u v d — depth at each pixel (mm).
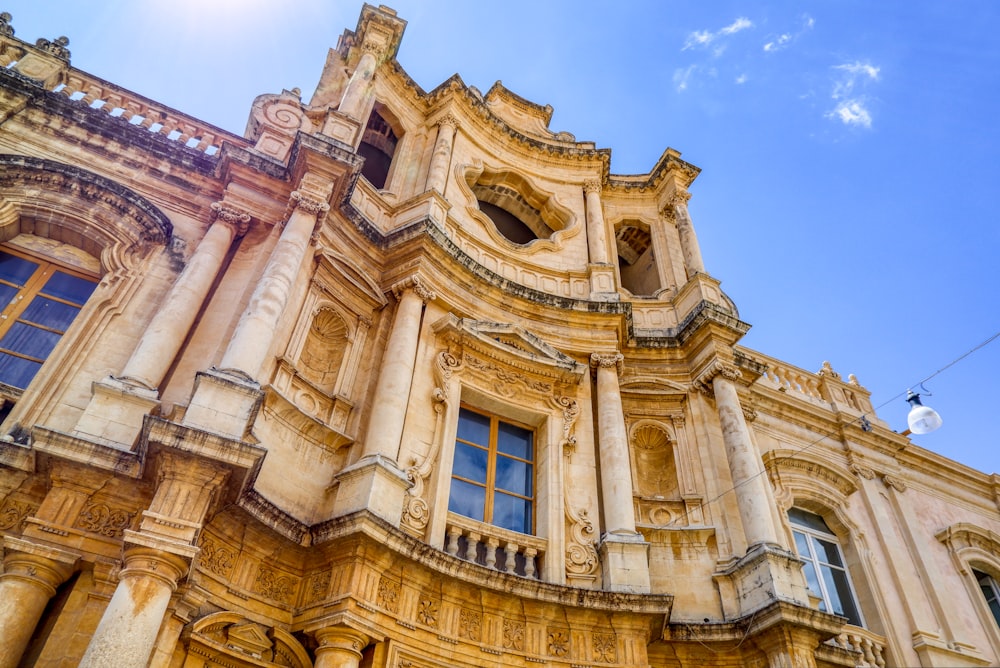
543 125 24328
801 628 12617
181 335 11805
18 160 12812
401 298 15188
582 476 15055
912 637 16328
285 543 11094
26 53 14797
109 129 14273
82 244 13227
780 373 20938
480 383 15422
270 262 12711
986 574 20156
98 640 8016
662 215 23031
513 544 13586
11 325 12039
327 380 14219
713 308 18016
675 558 14859
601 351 17094
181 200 14250
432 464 13688
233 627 10188
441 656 11305
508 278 18422
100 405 10258
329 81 19094
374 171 21016
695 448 16906
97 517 9625
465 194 19469
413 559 11359
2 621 8445
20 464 9633
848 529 17953
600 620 12461
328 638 10281
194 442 9430
